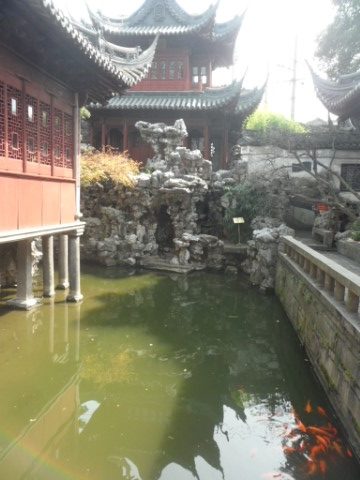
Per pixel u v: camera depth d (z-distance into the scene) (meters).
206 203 21.89
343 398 6.86
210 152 28.64
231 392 8.54
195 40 26.42
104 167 19.69
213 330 12.15
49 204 11.49
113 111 25.73
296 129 24.00
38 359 9.62
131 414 7.52
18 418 7.25
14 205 9.67
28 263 12.62
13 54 9.30
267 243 16.16
